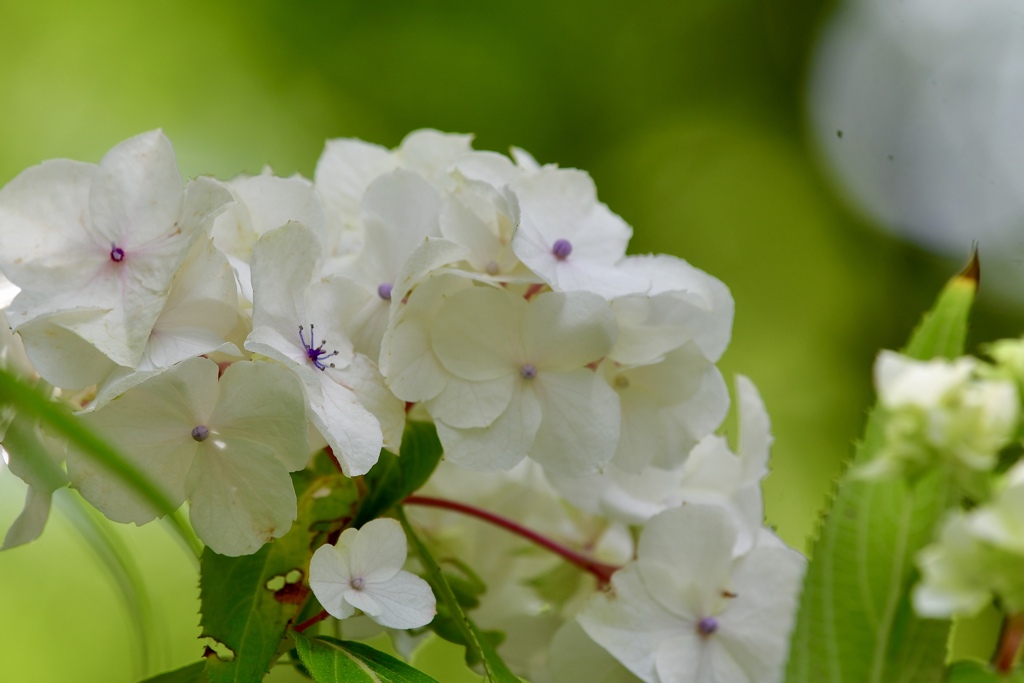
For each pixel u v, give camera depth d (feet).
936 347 2.33
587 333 2.45
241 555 2.41
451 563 2.63
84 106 4.98
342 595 2.39
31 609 3.52
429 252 2.42
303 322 2.42
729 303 2.52
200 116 5.10
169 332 2.39
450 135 2.60
